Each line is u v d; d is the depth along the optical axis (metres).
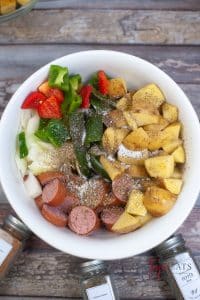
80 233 0.68
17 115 0.69
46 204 0.68
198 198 0.77
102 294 0.72
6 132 0.67
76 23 0.78
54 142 0.69
